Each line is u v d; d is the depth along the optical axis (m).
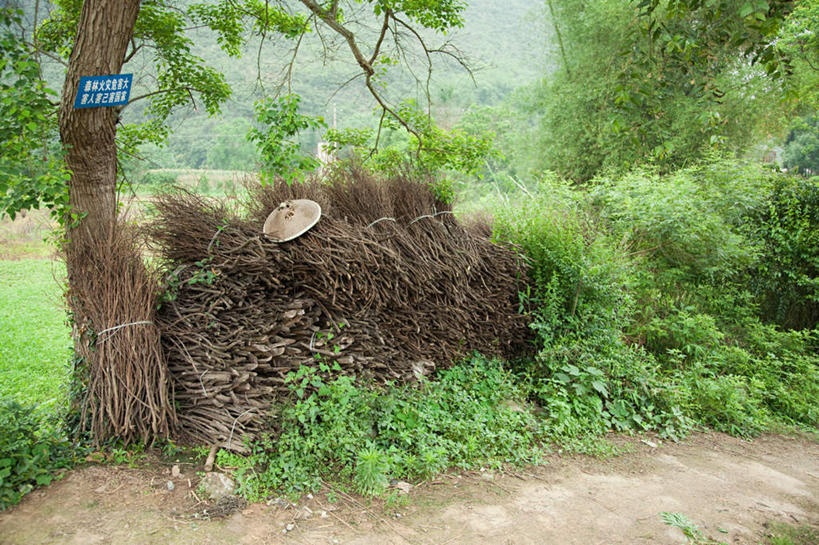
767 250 8.46
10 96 3.11
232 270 3.72
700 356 6.81
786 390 6.76
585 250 6.05
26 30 3.60
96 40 3.46
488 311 5.42
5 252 13.12
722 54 9.93
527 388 5.20
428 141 6.16
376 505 3.25
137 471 3.26
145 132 5.72
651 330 6.95
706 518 3.53
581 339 5.72
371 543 2.85
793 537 3.37
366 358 4.25
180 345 3.61
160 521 2.81
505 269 5.66
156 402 3.50
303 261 3.96
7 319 7.62
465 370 5.07
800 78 10.23
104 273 3.47
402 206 5.05
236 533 2.80
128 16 3.58
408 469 3.70
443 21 5.89
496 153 6.25
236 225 4.01
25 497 2.91
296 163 4.72
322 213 4.26
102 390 3.43
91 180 3.75
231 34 5.87
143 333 3.45
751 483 4.27
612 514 3.45
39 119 3.26
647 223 7.28
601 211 7.88
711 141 3.15
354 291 4.20
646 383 5.66
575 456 4.42
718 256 7.48
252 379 3.65
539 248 5.99
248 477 3.23
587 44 13.66
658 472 4.31
